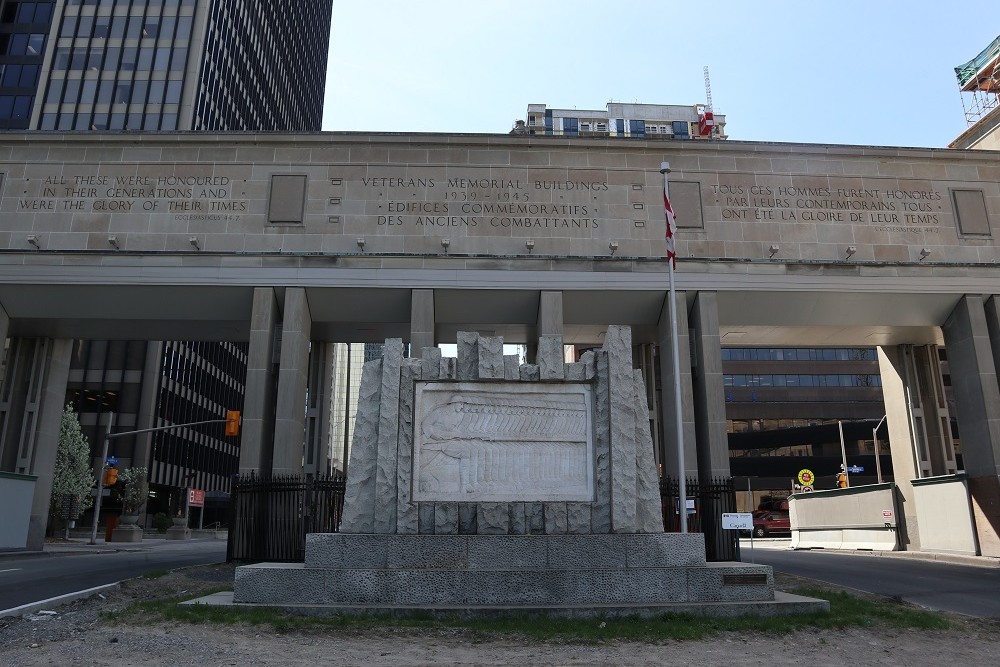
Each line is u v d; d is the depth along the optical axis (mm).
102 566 20953
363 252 23500
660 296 24031
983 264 24703
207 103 69688
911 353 29328
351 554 10898
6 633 9438
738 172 25000
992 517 23406
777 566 21734
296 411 22266
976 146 32188
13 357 27016
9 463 26172
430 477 11445
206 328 26031
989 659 8852
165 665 7688
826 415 78812
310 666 7680
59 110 66000
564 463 11672
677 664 8031
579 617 10172
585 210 24344
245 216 23781
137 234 23594
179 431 69438
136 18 68562
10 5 71375
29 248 23406
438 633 9344
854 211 24938
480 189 24297
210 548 37969
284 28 100750
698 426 23438
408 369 11812
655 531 11711
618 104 112938
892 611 11695
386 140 24438
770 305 24562
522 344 28594
